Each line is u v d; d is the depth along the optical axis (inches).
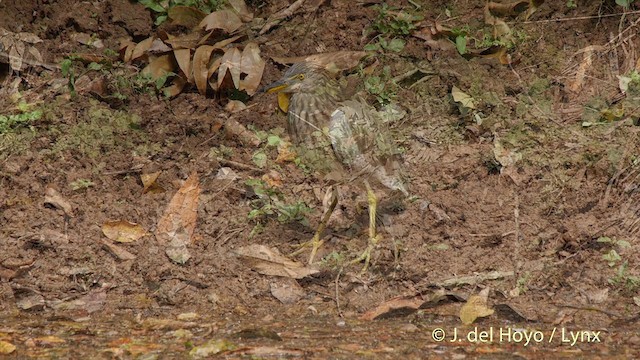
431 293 392.5
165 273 404.8
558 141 477.7
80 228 428.1
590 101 502.6
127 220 434.9
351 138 413.4
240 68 510.6
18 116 487.5
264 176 465.7
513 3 548.4
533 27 543.5
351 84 516.4
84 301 388.5
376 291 395.2
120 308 385.1
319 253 419.5
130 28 542.0
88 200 445.7
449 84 514.9
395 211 443.8
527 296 391.5
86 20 546.0
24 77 522.0
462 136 489.1
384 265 410.0
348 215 445.4
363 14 552.4
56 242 418.6
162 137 490.6
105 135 486.0
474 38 538.3
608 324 370.6
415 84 517.0
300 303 389.7
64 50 536.1
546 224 431.5
